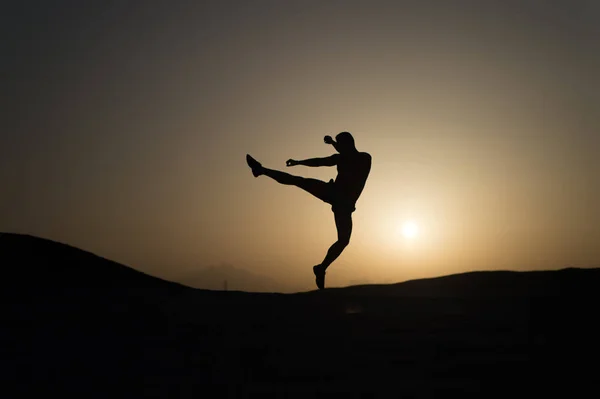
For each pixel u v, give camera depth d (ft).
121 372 22.65
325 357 24.16
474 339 26.13
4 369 23.06
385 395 20.22
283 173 39.17
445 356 24.08
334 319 29.84
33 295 38.01
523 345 25.31
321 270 38.63
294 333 27.37
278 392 20.61
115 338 27.04
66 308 32.86
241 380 21.75
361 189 39.01
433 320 29.55
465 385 21.03
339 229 38.52
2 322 29.99
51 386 21.36
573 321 29.07
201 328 28.55
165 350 25.07
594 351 24.29
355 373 22.33
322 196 38.78
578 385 21.02
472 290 37.22
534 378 21.68
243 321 29.66
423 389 20.77
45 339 26.91
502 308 32.09
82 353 24.88
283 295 36.73
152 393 20.58
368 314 30.83
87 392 20.84
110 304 33.73
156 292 37.83
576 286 36.63
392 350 24.84
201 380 21.90
